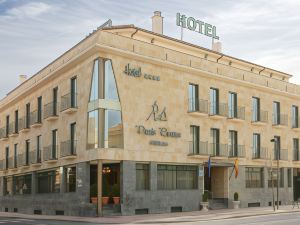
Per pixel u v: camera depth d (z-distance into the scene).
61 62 37.66
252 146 42.94
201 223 23.92
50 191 38.88
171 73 36.34
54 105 38.78
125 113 32.97
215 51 44.78
